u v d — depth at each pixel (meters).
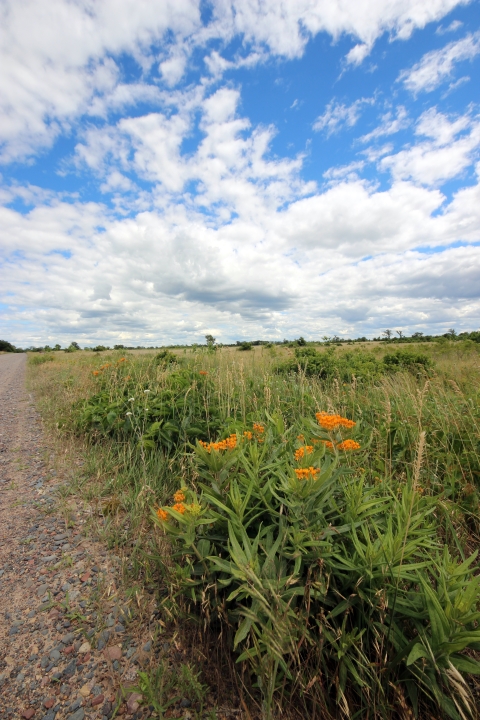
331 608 1.74
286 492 1.87
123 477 3.92
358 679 1.38
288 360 10.26
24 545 2.94
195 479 2.96
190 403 4.68
